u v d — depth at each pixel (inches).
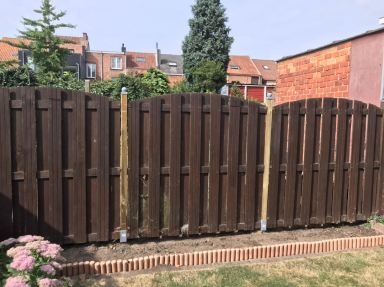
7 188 171.8
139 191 190.9
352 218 227.0
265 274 171.9
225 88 673.6
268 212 211.9
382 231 219.3
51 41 798.5
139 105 186.2
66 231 182.7
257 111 204.5
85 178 182.1
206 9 1087.0
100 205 185.8
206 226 202.7
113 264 168.6
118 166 187.3
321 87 302.8
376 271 176.7
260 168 208.5
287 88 356.8
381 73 238.2
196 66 992.2
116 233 189.9
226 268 176.9
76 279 161.9
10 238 158.9
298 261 186.9
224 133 200.8
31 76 426.3
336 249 201.5
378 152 228.7
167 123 191.2
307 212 218.4
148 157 190.1
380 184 231.1
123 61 2087.8
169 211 196.1
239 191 207.2
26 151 173.2
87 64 2020.2
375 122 225.9
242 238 204.8
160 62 2272.4
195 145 195.8
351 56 267.4
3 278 137.6
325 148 217.3
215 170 200.1
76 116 178.4
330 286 161.5
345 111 219.0
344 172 223.3
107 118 182.7
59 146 177.3
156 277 165.9
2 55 1576.0
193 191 198.1
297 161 214.2
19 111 171.2
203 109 195.5
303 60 327.9
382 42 238.1
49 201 178.2
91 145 182.4
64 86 458.3
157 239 198.8
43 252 142.0
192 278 166.1
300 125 212.5
